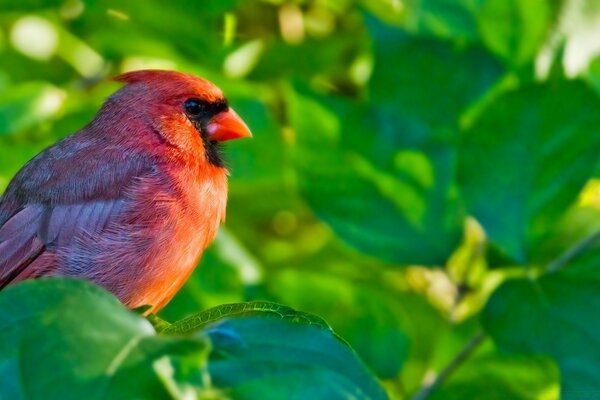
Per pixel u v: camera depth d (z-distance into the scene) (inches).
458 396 328.2
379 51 359.6
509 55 368.5
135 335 175.6
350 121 347.9
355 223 339.3
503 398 327.3
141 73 349.1
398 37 360.8
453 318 352.8
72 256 315.9
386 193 340.8
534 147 323.3
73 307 177.0
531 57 366.3
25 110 367.9
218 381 180.4
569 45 370.6
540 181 323.0
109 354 171.6
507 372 327.0
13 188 332.2
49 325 173.9
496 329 287.1
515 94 323.3
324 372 181.6
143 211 320.2
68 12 396.2
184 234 326.6
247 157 383.2
